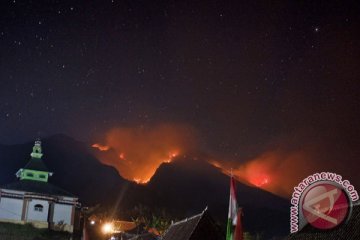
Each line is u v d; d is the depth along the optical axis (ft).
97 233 300.61
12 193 309.63
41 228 302.04
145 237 268.82
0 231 281.95
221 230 131.95
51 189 326.65
